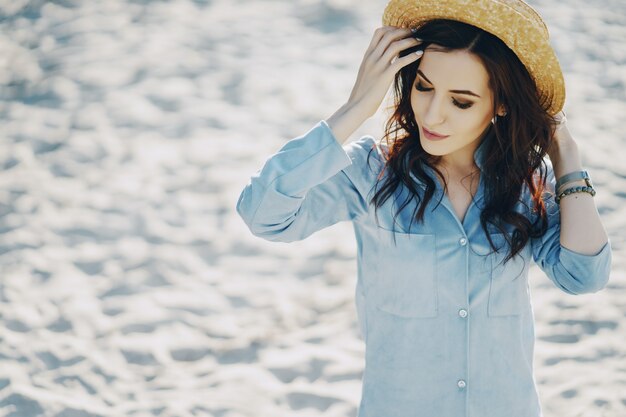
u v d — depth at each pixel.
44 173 5.77
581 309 4.38
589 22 8.59
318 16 8.70
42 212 5.32
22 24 8.30
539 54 1.79
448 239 1.91
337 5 8.96
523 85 1.84
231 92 6.99
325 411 3.70
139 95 6.87
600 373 3.88
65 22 8.35
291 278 4.75
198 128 6.41
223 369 4.01
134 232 5.16
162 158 5.99
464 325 1.92
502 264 1.92
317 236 5.21
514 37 1.76
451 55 1.78
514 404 1.99
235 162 5.95
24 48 7.75
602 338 4.14
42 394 3.78
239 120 6.54
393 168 1.93
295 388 3.85
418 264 1.91
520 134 1.91
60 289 4.61
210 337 4.25
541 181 1.97
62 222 5.23
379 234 1.95
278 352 4.12
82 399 3.78
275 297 4.57
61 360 4.05
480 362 1.95
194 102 6.79
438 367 1.94
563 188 1.94
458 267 1.91
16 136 6.23
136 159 5.97
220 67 7.44
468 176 1.97
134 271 4.78
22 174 5.75
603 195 5.44
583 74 7.39
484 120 1.86
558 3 9.18
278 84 7.15
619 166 5.81
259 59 7.63
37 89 6.96
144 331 4.29
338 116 1.84
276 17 8.67
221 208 5.42
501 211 1.92
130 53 7.64
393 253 1.93
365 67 1.84
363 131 6.21
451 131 1.84
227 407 3.71
